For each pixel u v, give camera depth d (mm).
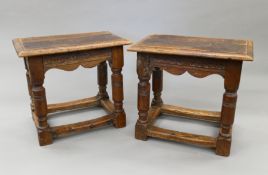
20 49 1701
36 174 1660
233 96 1648
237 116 2244
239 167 1708
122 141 1969
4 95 2611
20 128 2115
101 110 2400
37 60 1706
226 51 1620
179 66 1722
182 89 2785
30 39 1948
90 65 1881
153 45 1781
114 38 1978
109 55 1922
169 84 2889
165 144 1936
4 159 1786
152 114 2154
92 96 2643
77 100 2381
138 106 1909
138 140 1980
